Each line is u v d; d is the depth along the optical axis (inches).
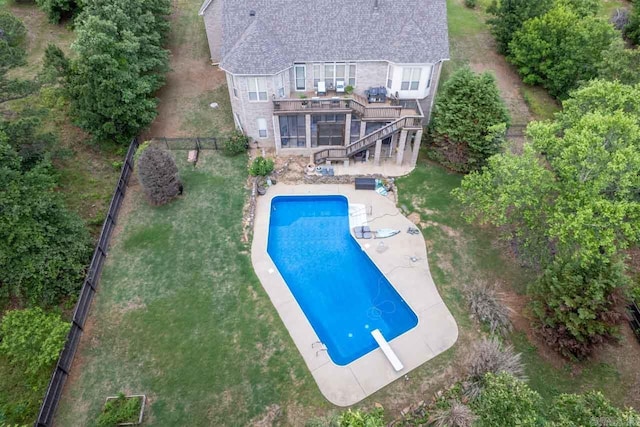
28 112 1128.8
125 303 957.8
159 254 1059.9
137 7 1391.5
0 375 826.8
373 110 1235.9
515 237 1057.5
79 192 1175.0
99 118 1224.2
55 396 791.7
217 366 852.0
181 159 1320.1
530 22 1534.2
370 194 1224.2
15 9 1835.6
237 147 1325.0
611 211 788.6
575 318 797.2
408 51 1226.0
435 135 1245.7
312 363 855.7
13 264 879.1
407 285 994.1
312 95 1318.9
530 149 905.5
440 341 889.5
